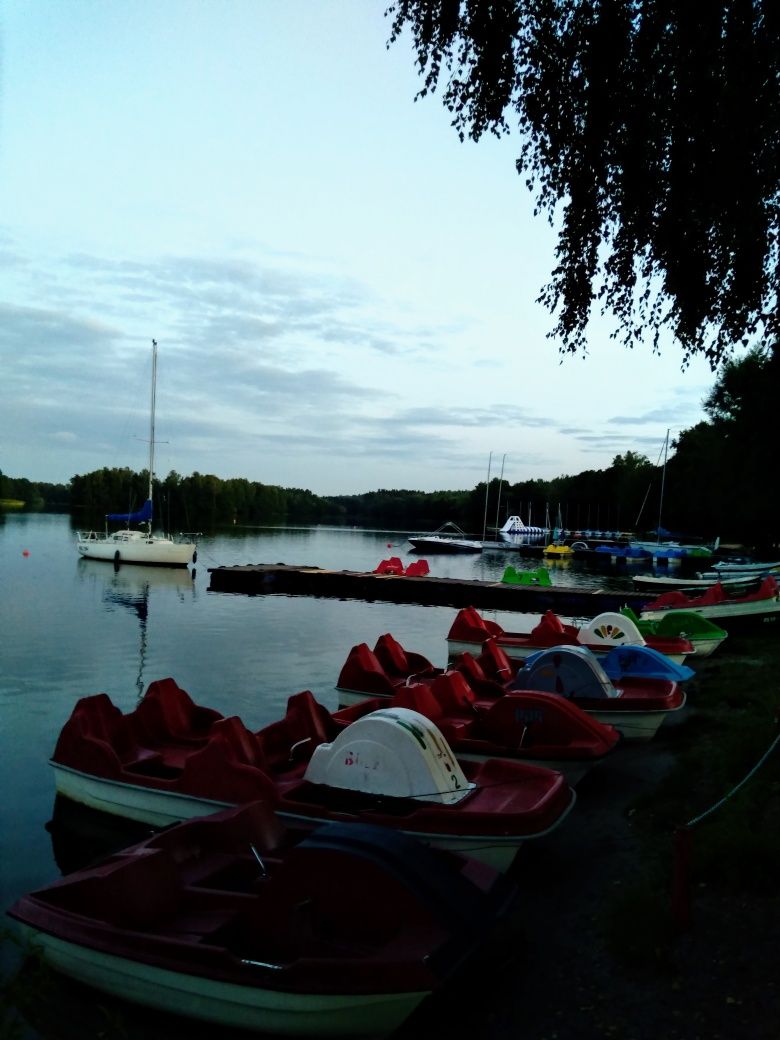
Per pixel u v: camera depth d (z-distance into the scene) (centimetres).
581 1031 436
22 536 6988
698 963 479
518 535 10694
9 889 680
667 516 8338
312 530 12900
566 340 848
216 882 550
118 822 802
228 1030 457
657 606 2206
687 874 511
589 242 820
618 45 714
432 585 3331
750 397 3953
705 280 786
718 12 674
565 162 807
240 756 755
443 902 460
